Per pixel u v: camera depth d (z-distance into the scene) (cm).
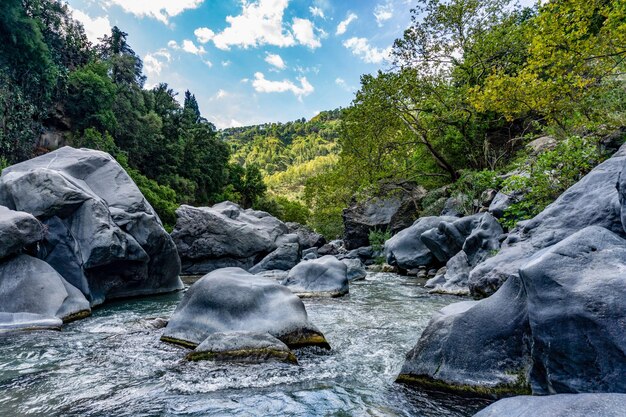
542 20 1009
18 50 3084
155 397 359
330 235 3794
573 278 290
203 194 5138
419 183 2423
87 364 458
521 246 752
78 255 876
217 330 539
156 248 1120
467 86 1939
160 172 4488
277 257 1903
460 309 401
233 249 2027
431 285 1058
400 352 506
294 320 549
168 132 4994
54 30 4041
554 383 274
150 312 829
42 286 716
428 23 1944
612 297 262
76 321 711
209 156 5456
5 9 2909
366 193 2348
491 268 772
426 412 318
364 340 568
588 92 1073
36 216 851
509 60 1894
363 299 933
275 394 363
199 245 2006
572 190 709
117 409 333
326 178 2905
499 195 1209
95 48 5462
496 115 1972
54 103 3519
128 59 5219
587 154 827
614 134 870
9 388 384
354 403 341
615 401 190
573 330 267
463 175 1795
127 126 4247
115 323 691
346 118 2191
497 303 370
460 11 1900
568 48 998
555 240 646
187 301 602
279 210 5928
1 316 621
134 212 1064
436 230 1305
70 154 1119
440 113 2045
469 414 312
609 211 587
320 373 423
